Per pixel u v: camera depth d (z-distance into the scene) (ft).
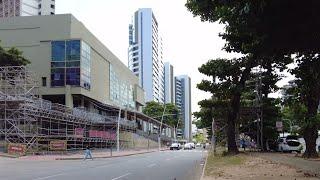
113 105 314.14
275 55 53.47
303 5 37.14
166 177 79.46
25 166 115.34
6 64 210.59
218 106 142.10
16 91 197.06
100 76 297.33
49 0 443.73
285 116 207.31
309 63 55.62
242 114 185.16
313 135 116.37
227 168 85.40
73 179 75.36
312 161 99.19
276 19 39.17
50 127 200.85
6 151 176.14
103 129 274.98
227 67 125.59
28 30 259.39
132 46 564.30
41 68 254.88
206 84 129.18
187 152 253.03
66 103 248.93
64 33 255.70
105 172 91.76
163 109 497.46
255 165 88.89
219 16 50.60
